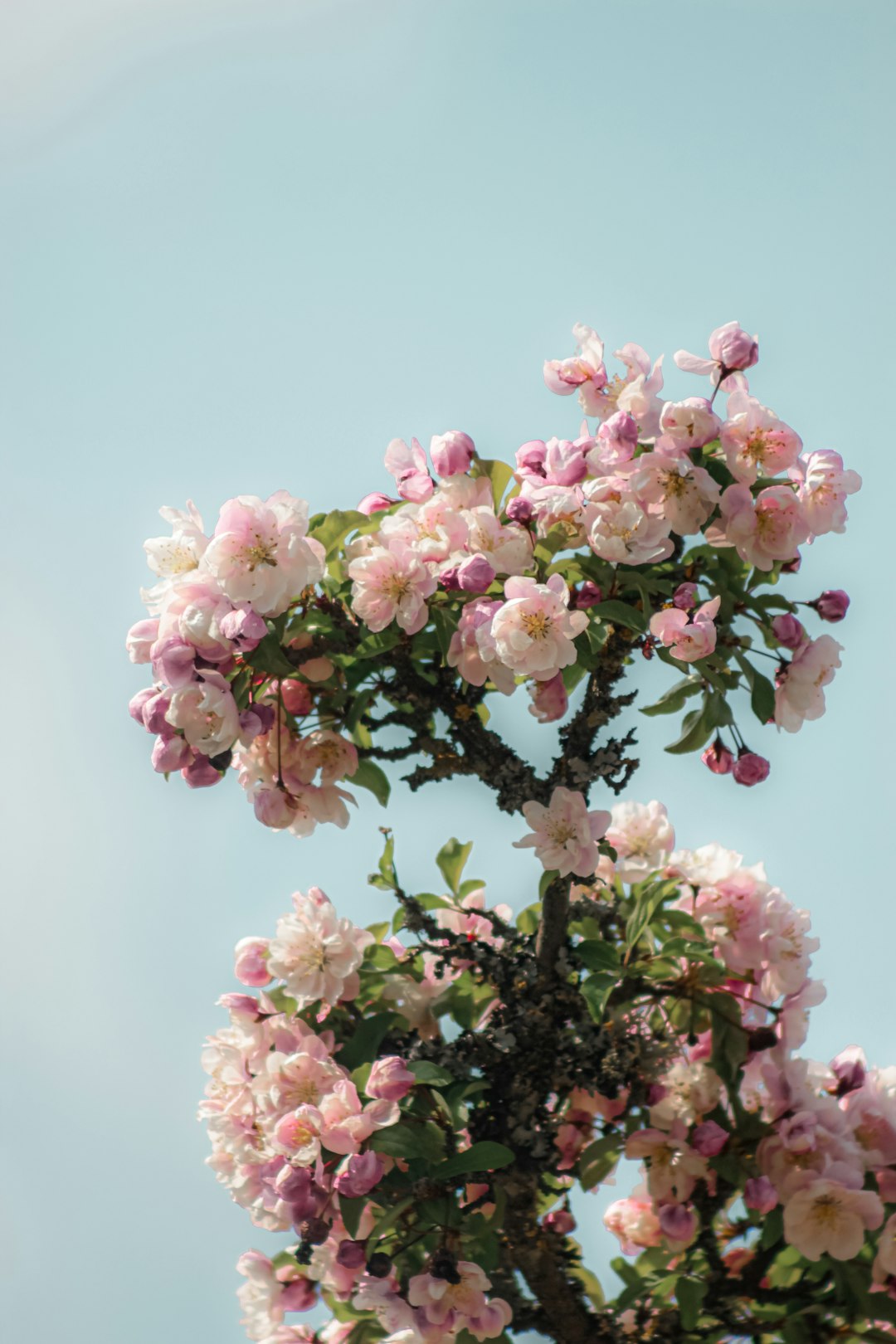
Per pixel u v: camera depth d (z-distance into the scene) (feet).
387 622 5.66
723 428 5.69
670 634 5.64
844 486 5.70
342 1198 5.65
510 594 5.59
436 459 5.76
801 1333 5.80
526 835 5.74
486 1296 5.85
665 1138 5.84
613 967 5.86
